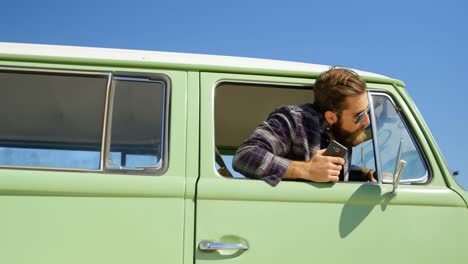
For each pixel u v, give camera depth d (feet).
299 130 9.14
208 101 9.30
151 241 8.17
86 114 9.50
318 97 9.36
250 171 8.77
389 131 9.71
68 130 9.53
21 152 8.87
